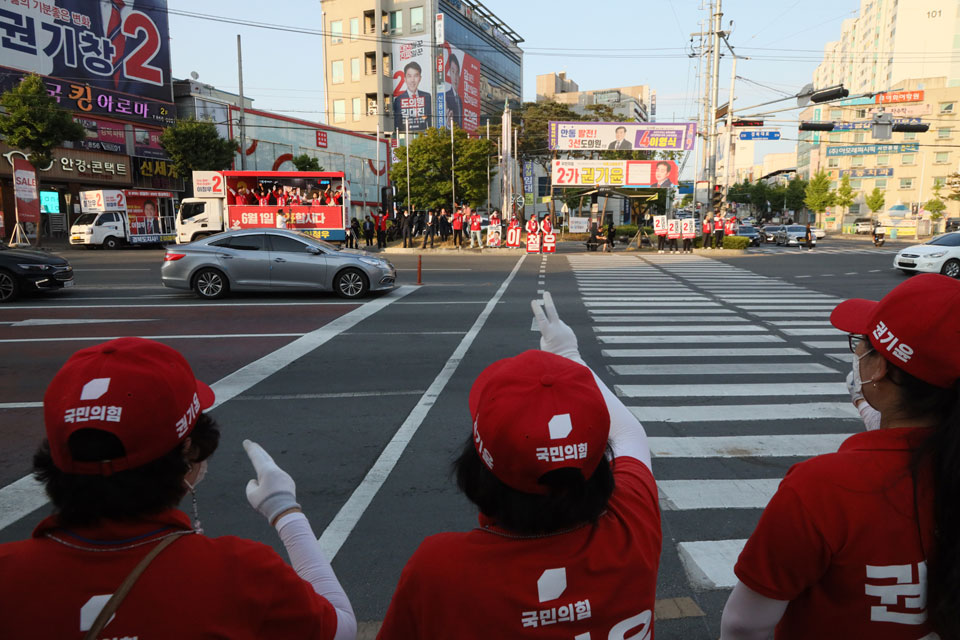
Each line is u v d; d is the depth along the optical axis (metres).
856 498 1.20
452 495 4.28
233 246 13.45
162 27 38.38
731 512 4.07
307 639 1.24
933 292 1.24
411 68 68.31
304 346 8.98
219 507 4.11
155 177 38.84
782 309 12.47
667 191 37.81
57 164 32.66
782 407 6.24
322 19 71.38
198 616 1.12
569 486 1.17
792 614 1.36
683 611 3.07
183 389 1.22
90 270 19.16
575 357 1.77
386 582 3.28
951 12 96.44
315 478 4.57
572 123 31.95
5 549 1.17
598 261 24.11
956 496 1.13
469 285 16.17
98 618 1.09
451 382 7.14
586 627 1.20
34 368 7.84
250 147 41.88
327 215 27.61
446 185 49.16
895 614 1.20
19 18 30.62
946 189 79.56
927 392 1.23
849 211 86.94
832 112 87.19
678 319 11.30
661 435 5.48
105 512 1.14
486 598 1.18
